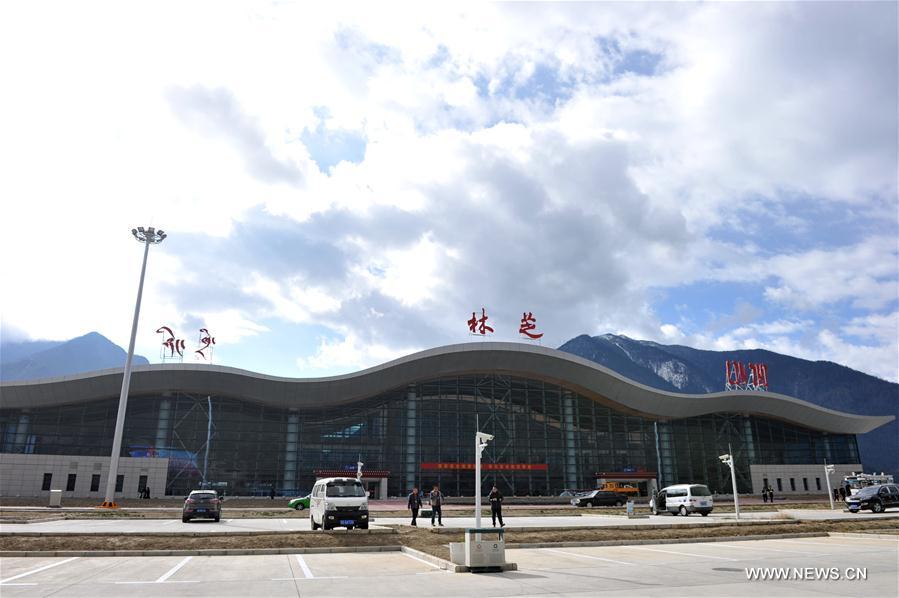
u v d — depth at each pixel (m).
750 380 90.06
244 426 72.00
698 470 83.50
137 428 69.38
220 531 25.22
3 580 14.27
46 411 69.56
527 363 78.31
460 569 15.71
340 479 26.23
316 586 13.47
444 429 75.75
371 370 74.19
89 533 22.45
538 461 77.25
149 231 47.47
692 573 15.23
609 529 27.59
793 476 86.38
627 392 80.50
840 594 12.05
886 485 44.44
